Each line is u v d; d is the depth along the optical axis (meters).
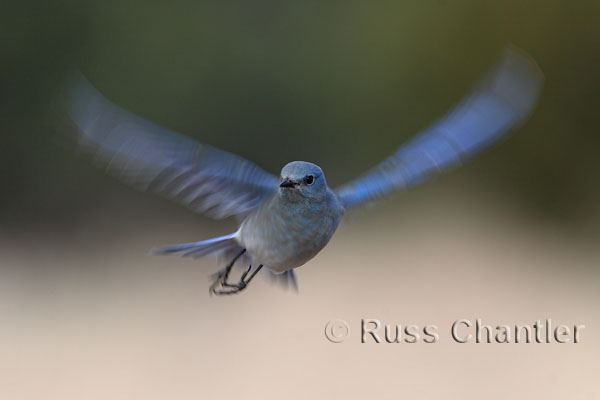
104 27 19.81
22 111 19.36
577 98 19.41
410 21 20.16
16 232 18.89
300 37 20.64
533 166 19.45
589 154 19.48
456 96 19.89
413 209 18.66
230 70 20.34
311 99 20.52
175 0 20.14
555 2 19.48
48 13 19.53
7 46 19.38
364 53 20.42
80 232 18.73
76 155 19.06
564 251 17.70
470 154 5.92
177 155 5.23
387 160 6.20
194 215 19.00
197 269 15.88
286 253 5.89
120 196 19.19
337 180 20.27
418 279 15.72
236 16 20.56
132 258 17.59
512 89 5.90
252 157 20.34
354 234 17.86
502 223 18.64
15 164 19.28
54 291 15.52
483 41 19.81
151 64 19.98
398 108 20.22
